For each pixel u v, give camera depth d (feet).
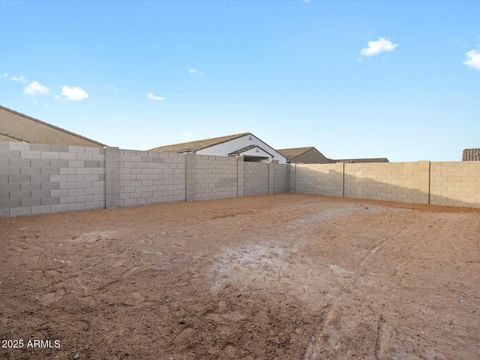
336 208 33.86
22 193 25.59
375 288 11.49
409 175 40.93
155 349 7.54
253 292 11.00
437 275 12.89
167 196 37.19
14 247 15.87
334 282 12.06
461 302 10.30
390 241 18.70
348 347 7.73
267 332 8.39
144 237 18.79
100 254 15.03
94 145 55.16
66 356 7.17
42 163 26.61
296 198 45.62
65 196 28.17
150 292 10.81
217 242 18.02
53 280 11.64
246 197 46.91
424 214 29.94
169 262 14.12
